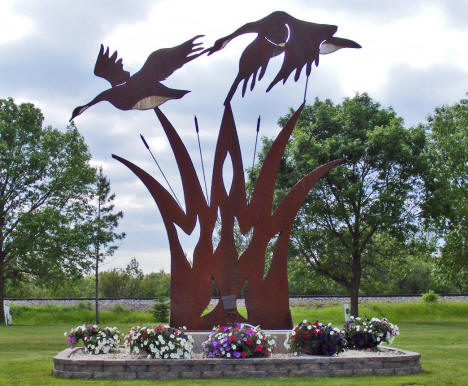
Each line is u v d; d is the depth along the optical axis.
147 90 13.64
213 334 11.03
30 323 32.91
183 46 13.63
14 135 34.00
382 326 12.36
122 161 13.38
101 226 34.66
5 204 34.16
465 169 34.69
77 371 10.26
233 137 13.53
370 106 34.16
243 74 13.40
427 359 13.09
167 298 33.72
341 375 10.27
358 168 31.72
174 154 13.48
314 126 33.41
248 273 13.16
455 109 36.69
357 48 14.34
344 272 34.03
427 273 58.75
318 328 11.26
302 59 13.47
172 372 10.07
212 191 13.44
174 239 13.29
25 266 34.47
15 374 10.84
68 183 34.44
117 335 12.34
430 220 32.53
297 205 13.55
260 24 13.31
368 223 30.38
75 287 38.91
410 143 31.34
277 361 10.22
